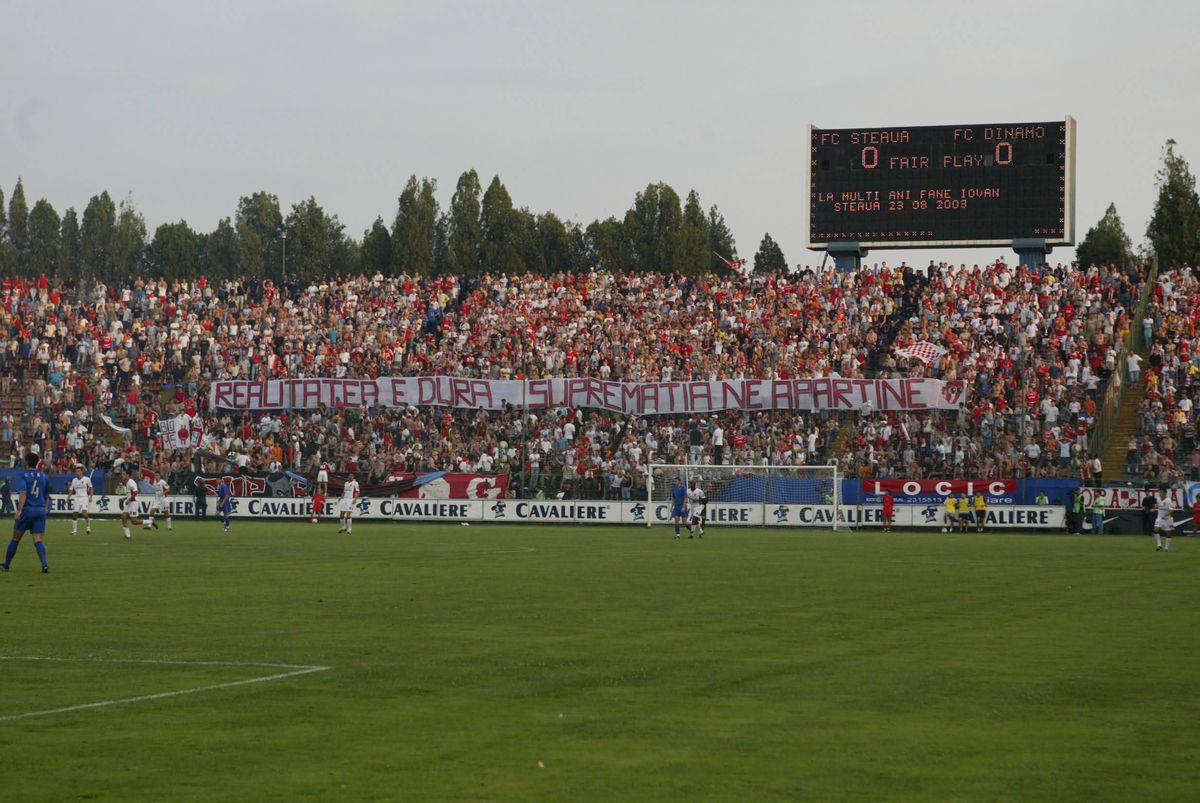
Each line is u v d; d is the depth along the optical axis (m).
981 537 56.38
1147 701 15.34
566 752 12.66
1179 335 70.75
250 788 11.26
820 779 11.66
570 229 144.12
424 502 68.38
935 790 11.30
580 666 17.78
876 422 68.31
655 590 28.88
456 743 13.03
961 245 77.06
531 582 30.81
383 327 82.50
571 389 70.56
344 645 19.72
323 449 71.69
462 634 21.05
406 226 136.88
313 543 47.50
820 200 78.88
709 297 82.69
